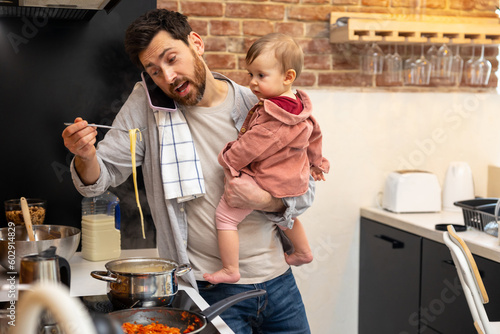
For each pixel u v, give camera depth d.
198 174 1.66
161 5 2.96
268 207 1.67
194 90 1.60
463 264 1.83
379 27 3.03
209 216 1.71
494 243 2.35
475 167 3.31
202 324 1.23
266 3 3.08
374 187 3.20
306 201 1.74
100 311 1.45
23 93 2.09
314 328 3.21
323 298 3.20
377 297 3.06
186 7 2.99
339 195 3.15
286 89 1.74
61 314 0.69
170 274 1.45
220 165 1.71
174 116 1.68
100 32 2.12
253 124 1.65
